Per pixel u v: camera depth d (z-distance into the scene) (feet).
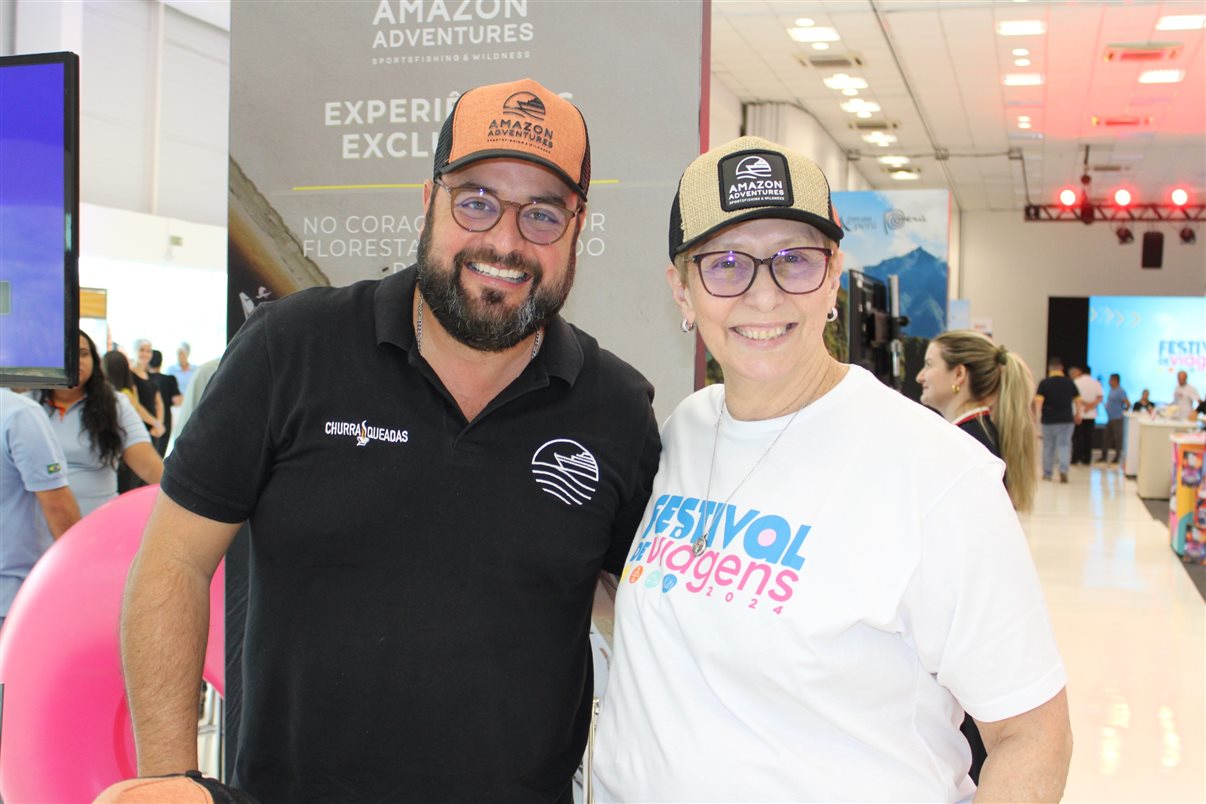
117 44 30.07
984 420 10.36
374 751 4.54
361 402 4.60
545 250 4.50
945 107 38.93
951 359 10.62
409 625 4.51
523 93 4.48
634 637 4.26
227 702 6.90
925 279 20.29
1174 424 36.47
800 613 3.73
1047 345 63.67
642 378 5.32
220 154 34.47
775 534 3.92
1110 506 34.65
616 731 4.33
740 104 38.37
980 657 3.65
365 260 7.16
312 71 7.20
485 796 4.63
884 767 3.78
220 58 34.19
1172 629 18.16
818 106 39.11
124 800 3.57
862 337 13.65
